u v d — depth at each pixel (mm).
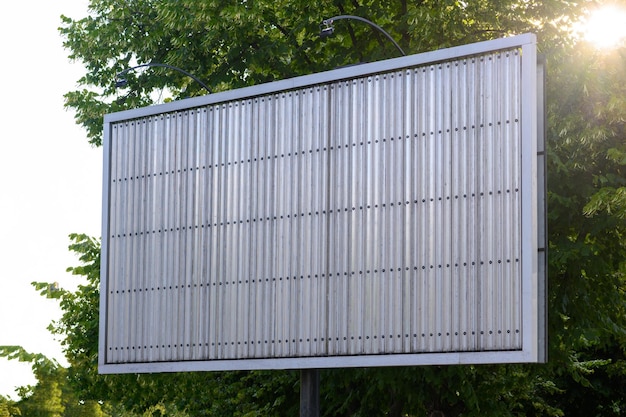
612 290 27094
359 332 19578
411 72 19438
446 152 18922
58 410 29625
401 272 19188
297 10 29812
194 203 21938
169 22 30594
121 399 31688
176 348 21891
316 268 20188
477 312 18359
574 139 25188
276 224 20797
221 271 21453
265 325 20750
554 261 25234
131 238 22766
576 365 29297
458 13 27219
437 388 26531
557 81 25656
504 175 18328
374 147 19703
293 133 20734
